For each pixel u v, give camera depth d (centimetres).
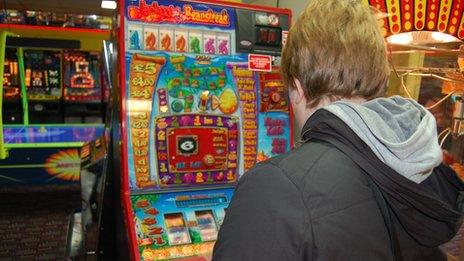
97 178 208
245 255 62
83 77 520
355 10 77
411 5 184
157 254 143
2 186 491
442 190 73
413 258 69
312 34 76
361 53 73
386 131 66
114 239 201
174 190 159
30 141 493
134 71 153
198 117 163
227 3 169
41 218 415
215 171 166
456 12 190
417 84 196
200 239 151
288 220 61
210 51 166
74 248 223
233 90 170
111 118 193
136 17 154
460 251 177
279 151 179
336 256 60
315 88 77
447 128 195
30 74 505
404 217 65
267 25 175
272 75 177
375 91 77
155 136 155
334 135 69
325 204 62
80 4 768
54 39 502
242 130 172
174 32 160
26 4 772
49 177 505
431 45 190
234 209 67
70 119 524
